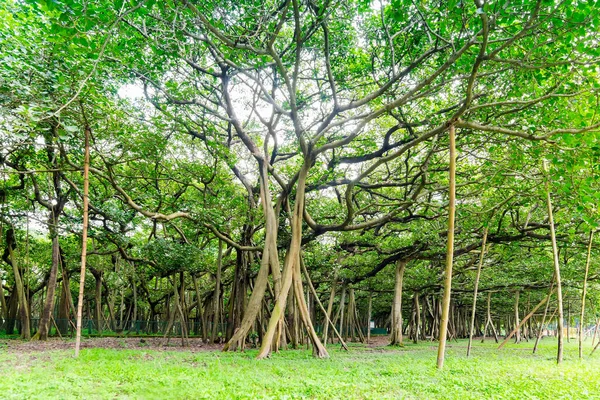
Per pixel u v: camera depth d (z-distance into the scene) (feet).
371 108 55.36
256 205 71.61
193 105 61.67
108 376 29.78
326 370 37.11
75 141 45.11
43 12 34.76
